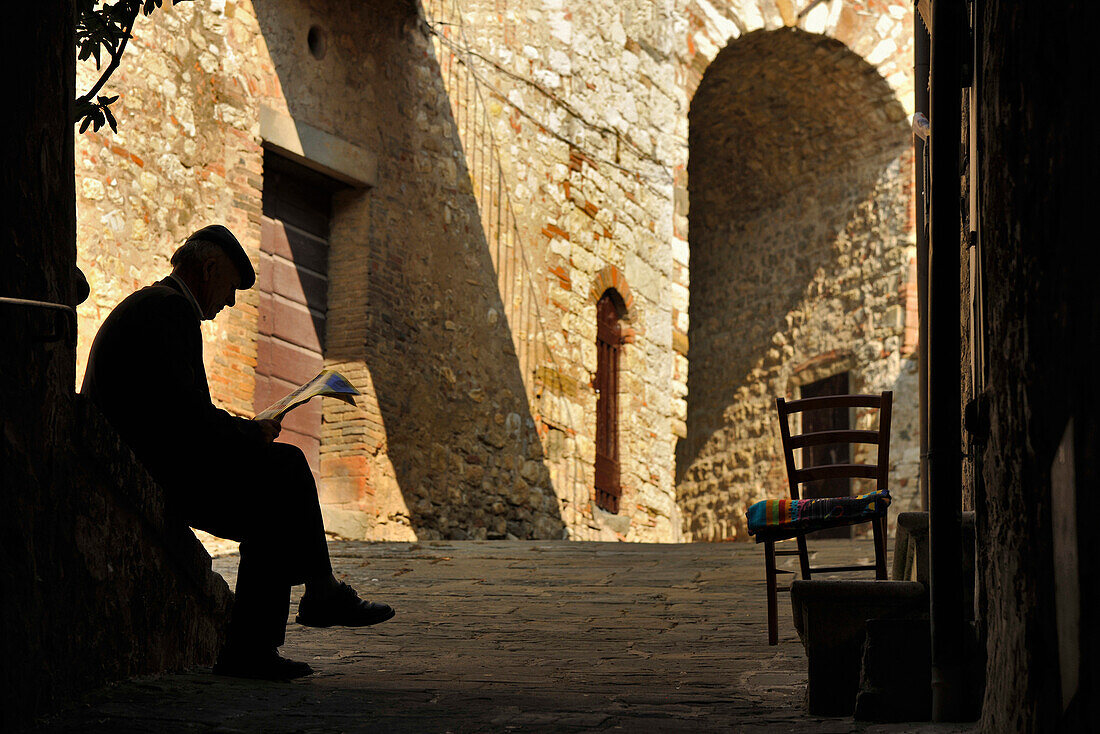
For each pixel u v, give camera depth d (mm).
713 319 20484
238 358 11117
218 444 4082
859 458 17719
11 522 3164
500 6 14875
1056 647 2512
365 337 12523
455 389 13516
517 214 14656
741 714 3730
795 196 19438
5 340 3201
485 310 14047
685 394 16891
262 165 11766
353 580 8039
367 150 12859
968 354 4449
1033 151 2674
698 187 20531
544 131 15195
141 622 3900
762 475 19094
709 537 19828
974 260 3523
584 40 15922
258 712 3438
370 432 12359
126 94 10422
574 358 15203
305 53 12312
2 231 3240
